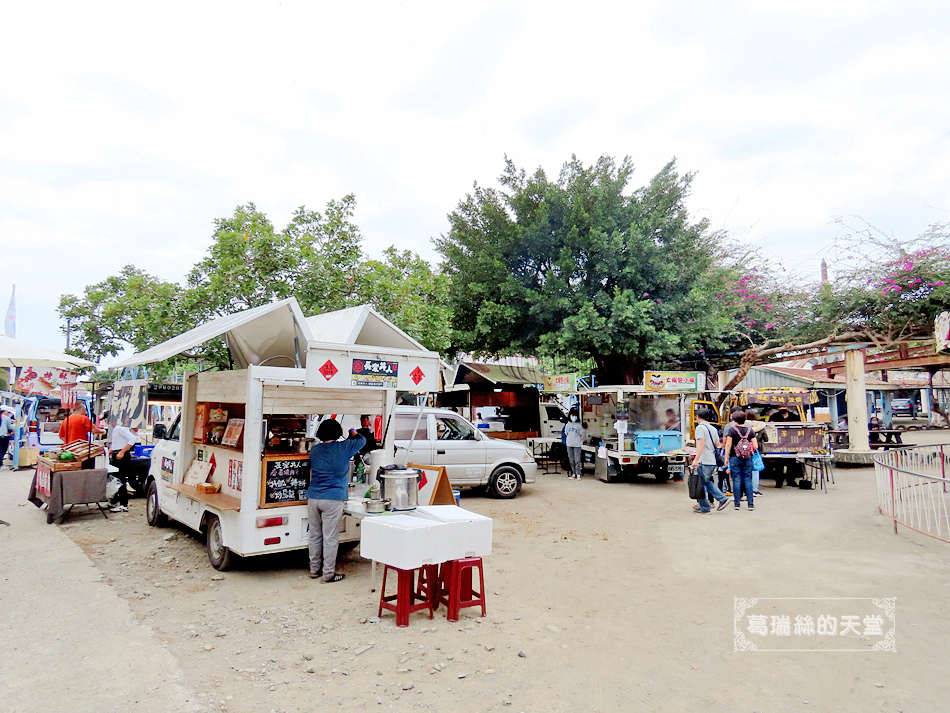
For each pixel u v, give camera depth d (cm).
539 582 596
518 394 1738
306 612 501
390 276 1300
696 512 984
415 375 628
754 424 1248
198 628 462
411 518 501
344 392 663
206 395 718
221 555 615
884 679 384
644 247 1517
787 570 629
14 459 1545
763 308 1709
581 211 1549
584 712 342
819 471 1470
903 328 1416
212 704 345
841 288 1480
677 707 348
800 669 399
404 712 339
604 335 1508
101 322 1198
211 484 658
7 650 417
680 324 1590
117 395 2055
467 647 432
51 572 605
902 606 516
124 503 986
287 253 1165
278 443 636
